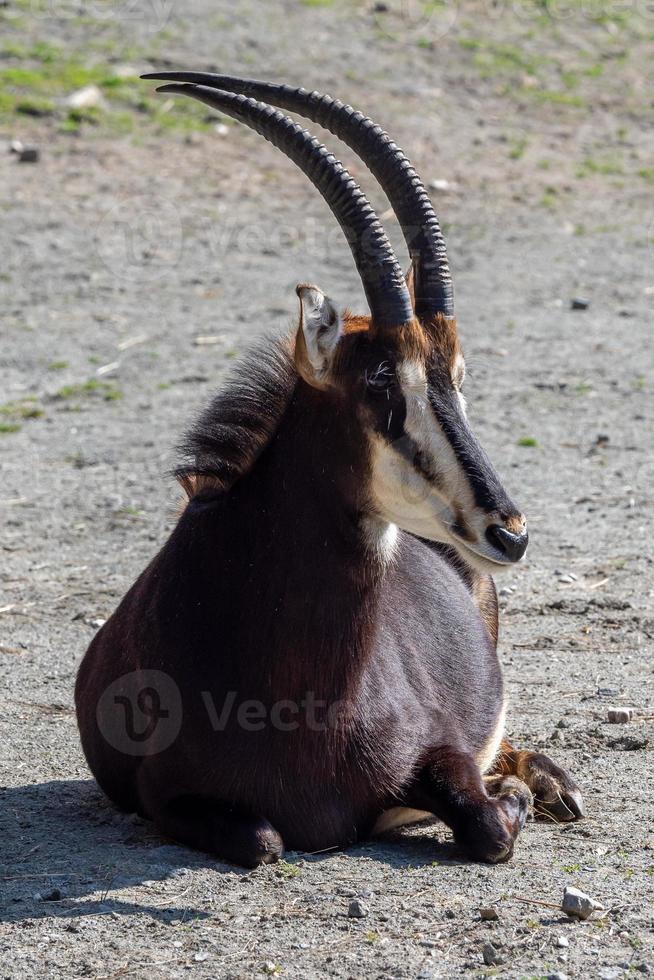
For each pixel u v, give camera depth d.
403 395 16.39
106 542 33.03
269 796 17.11
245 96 18.55
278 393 17.41
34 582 30.39
